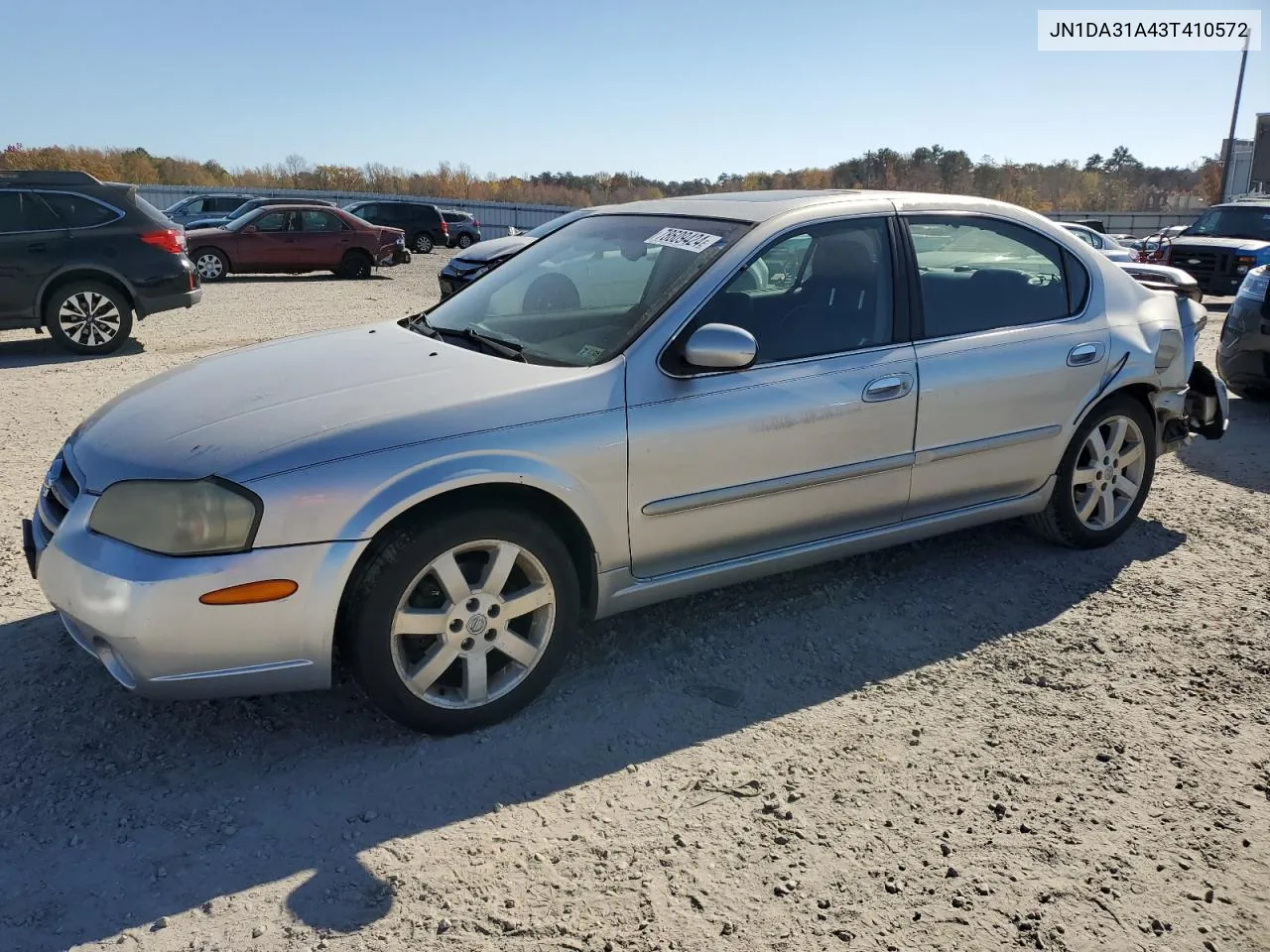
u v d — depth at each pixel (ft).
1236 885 8.32
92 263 32.17
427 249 106.63
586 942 7.47
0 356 32.19
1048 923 7.80
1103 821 9.05
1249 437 22.89
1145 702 11.10
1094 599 13.70
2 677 10.96
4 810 8.80
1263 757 10.14
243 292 57.36
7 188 31.24
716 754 9.95
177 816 8.81
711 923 7.69
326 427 9.52
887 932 7.65
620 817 8.93
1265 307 24.27
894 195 13.23
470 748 9.96
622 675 11.42
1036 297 14.12
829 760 9.87
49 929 7.46
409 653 9.97
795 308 11.99
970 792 9.41
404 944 7.40
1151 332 14.99
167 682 9.04
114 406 11.23
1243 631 12.84
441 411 9.86
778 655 11.95
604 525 10.61
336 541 9.13
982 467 13.55
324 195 149.07
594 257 12.93
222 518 8.90
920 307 12.89
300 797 9.12
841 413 11.95
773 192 13.82
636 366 10.78
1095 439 14.84
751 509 11.64
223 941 7.38
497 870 8.23
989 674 11.63
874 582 14.07
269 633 9.09
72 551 9.26
